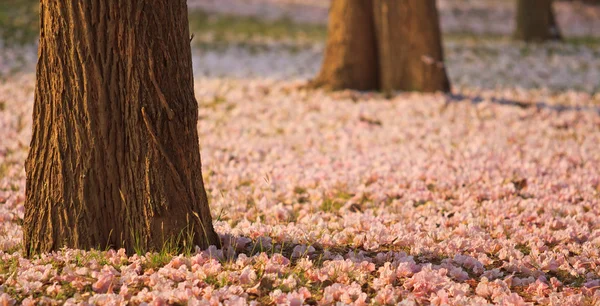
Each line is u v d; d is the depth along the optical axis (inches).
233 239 283.0
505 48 1114.7
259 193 378.9
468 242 290.7
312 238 293.7
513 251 282.2
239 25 1379.2
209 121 578.9
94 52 254.4
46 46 257.4
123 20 253.1
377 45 708.0
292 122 577.3
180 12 262.2
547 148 494.0
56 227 264.7
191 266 253.9
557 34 1215.6
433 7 690.8
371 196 378.0
